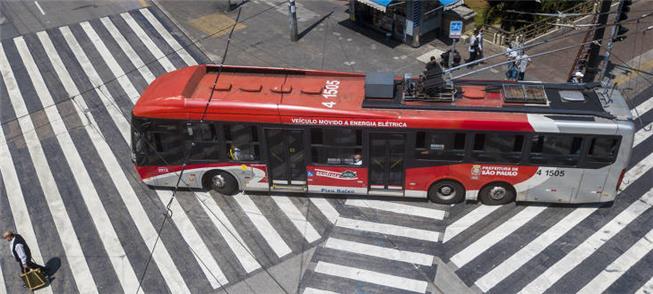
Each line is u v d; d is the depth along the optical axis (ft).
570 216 55.52
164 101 53.62
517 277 49.24
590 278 48.75
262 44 84.89
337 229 55.31
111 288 49.70
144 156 57.06
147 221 56.85
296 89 54.70
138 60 83.05
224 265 51.67
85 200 59.77
